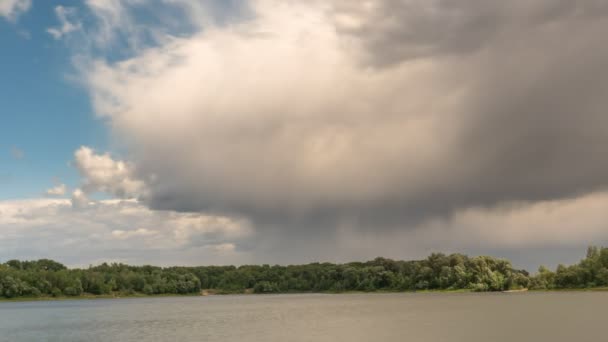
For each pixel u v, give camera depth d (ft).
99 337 396.37
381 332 389.19
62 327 484.74
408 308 643.45
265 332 405.39
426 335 365.81
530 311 539.70
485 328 395.96
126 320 553.23
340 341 345.31
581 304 626.23
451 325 424.87
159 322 519.60
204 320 535.19
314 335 379.76
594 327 384.68
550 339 329.11
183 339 372.99
